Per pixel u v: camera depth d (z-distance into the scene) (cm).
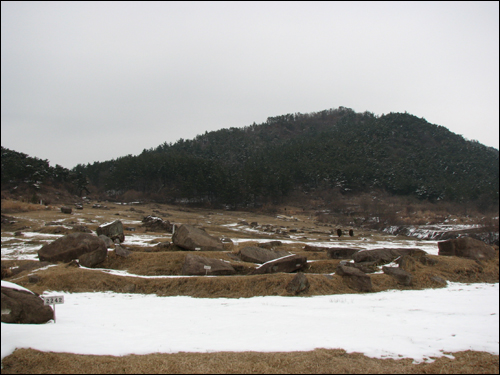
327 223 10038
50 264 2422
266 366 827
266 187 13512
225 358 868
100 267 2505
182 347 948
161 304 1666
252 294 1952
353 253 2975
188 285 2047
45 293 1856
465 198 13512
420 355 911
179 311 1476
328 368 821
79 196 11575
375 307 1591
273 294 1947
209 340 1014
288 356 883
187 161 14075
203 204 12912
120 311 1459
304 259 2505
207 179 12838
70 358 838
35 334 980
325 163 17375
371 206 12356
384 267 2420
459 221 9912
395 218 10406
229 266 2369
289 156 18900
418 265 2566
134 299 1795
